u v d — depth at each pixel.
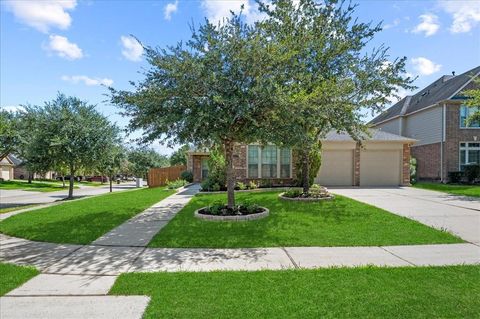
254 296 4.20
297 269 5.28
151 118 9.27
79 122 18.98
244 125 9.54
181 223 8.94
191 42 9.15
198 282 4.71
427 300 4.04
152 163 52.28
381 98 12.32
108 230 8.28
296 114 8.91
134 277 4.95
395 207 11.48
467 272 5.07
